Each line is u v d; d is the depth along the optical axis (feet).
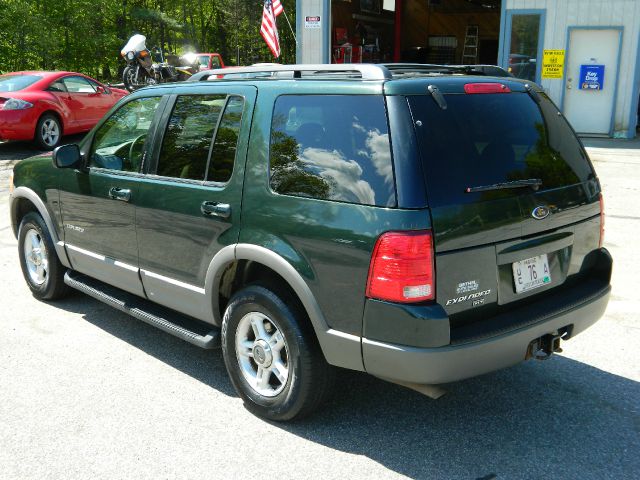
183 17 149.18
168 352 14.65
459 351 9.46
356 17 62.75
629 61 46.98
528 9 47.83
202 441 11.02
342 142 10.15
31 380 13.20
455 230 9.50
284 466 10.30
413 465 10.30
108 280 15.05
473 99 10.44
